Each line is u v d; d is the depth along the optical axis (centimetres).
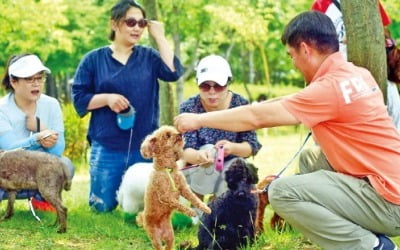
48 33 1833
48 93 2266
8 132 681
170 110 1104
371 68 556
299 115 453
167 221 495
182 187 483
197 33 1886
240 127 463
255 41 2169
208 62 648
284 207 472
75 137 1391
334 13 650
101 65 745
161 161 479
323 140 468
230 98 664
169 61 744
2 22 1673
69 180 639
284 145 1812
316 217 463
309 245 573
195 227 638
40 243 586
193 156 619
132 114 721
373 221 460
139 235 613
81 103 737
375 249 455
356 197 458
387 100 586
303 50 468
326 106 451
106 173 739
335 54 468
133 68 742
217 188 634
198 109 661
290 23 477
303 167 561
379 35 555
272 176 577
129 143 739
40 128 693
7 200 736
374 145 455
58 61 2122
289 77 3334
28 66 671
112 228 632
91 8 1945
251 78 3384
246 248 544
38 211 704
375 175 454
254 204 544
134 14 731
